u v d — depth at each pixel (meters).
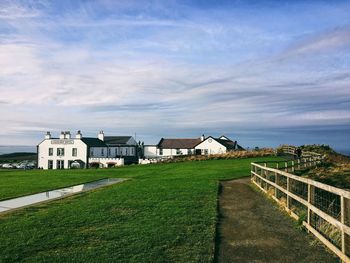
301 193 17.20
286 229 11.60
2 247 9.65
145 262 8.41
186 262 8.45
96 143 82.00
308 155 44.50
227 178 27.47
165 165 50.09
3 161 112.50
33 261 8.54
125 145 90.56
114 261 8.48
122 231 11.09
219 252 9.39
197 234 10.71
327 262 8.63
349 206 8.38
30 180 30.98
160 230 11.15
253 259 8.88
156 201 16.52
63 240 10.21
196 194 18.58
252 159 50.62
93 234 10.81
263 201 16.91
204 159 56.66
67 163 79.06
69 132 79.88
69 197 19.16
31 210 15.29
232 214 13.94
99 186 25.44
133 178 31.28
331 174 25.00
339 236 9.68
